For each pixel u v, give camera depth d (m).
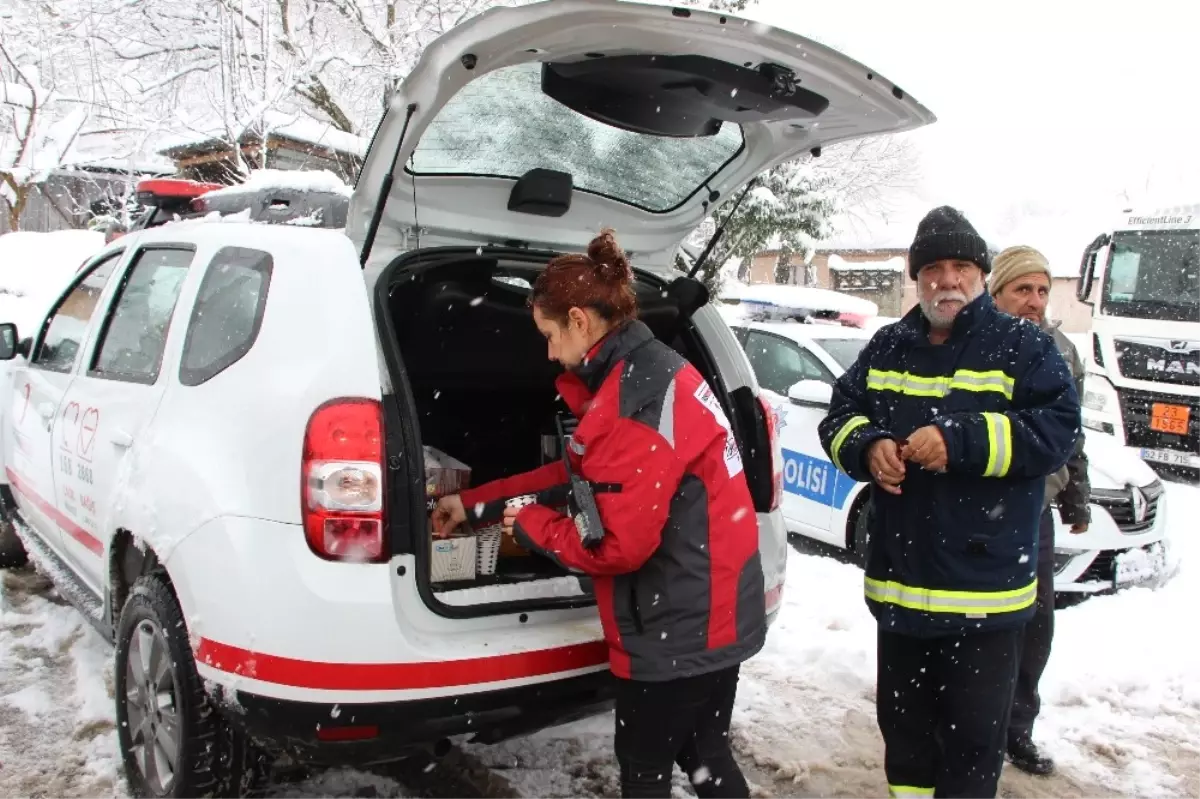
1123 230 10.38
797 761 3.43
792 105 2.75
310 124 11.70
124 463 2.92
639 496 2.17
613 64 2.54
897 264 29.64
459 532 2.71
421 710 2.30
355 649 2.24
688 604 2.26
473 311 3.25
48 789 2.98
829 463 5.75
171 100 12.45
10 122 13.10
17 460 4.39
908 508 2.64
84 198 14.41
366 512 2.30
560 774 3.23
